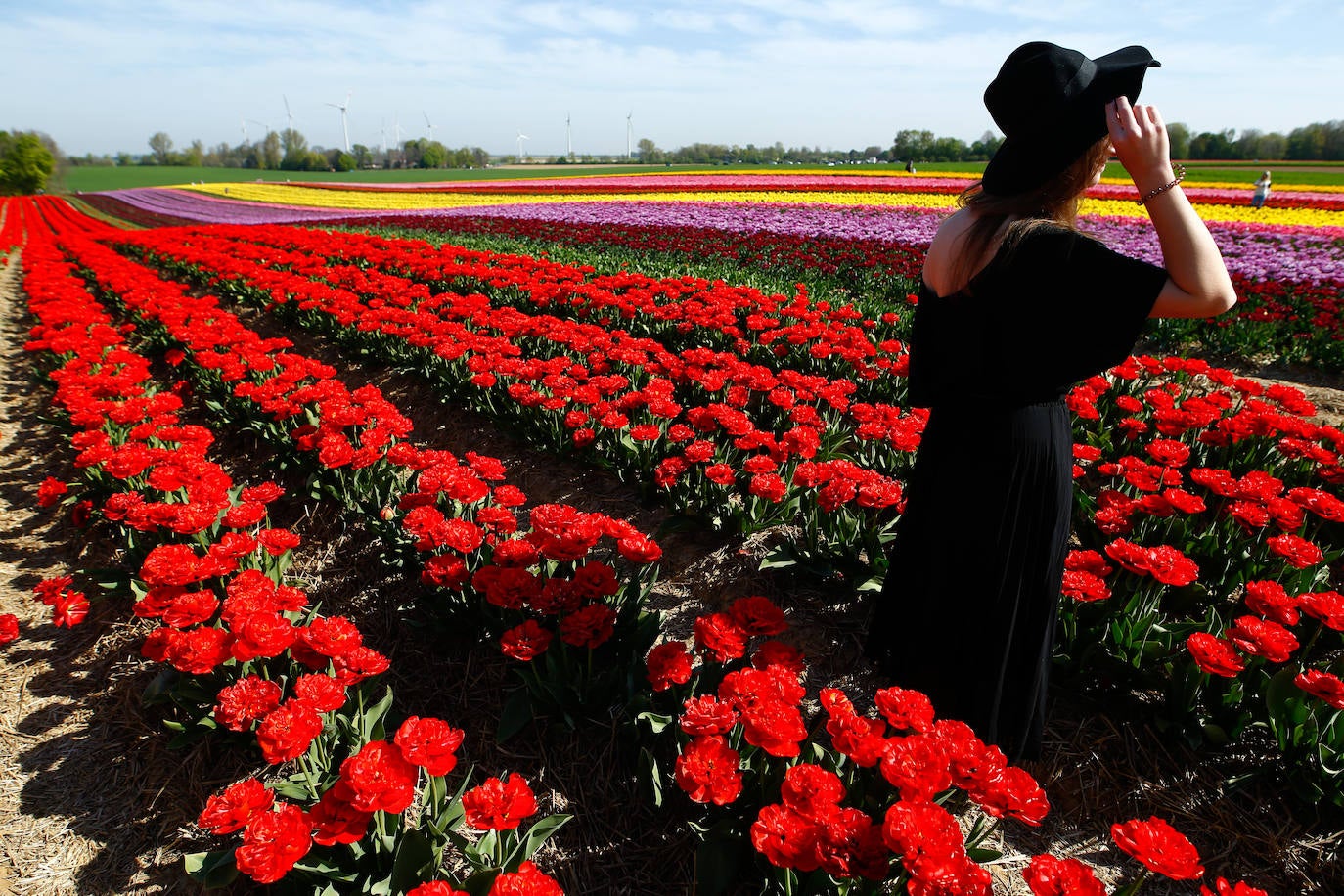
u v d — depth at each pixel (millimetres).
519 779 2160
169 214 39500
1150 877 2496
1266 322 8375
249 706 2520
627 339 6727
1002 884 2453
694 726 2186
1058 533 2285
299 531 4859
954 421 2303
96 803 2943
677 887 2508
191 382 7645
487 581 3104
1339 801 2443
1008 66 1905
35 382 8523
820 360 6781
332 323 8594
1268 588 2812
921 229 18266
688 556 4238
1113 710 2986
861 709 3156
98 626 4012
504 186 43688
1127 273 1793
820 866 1792
